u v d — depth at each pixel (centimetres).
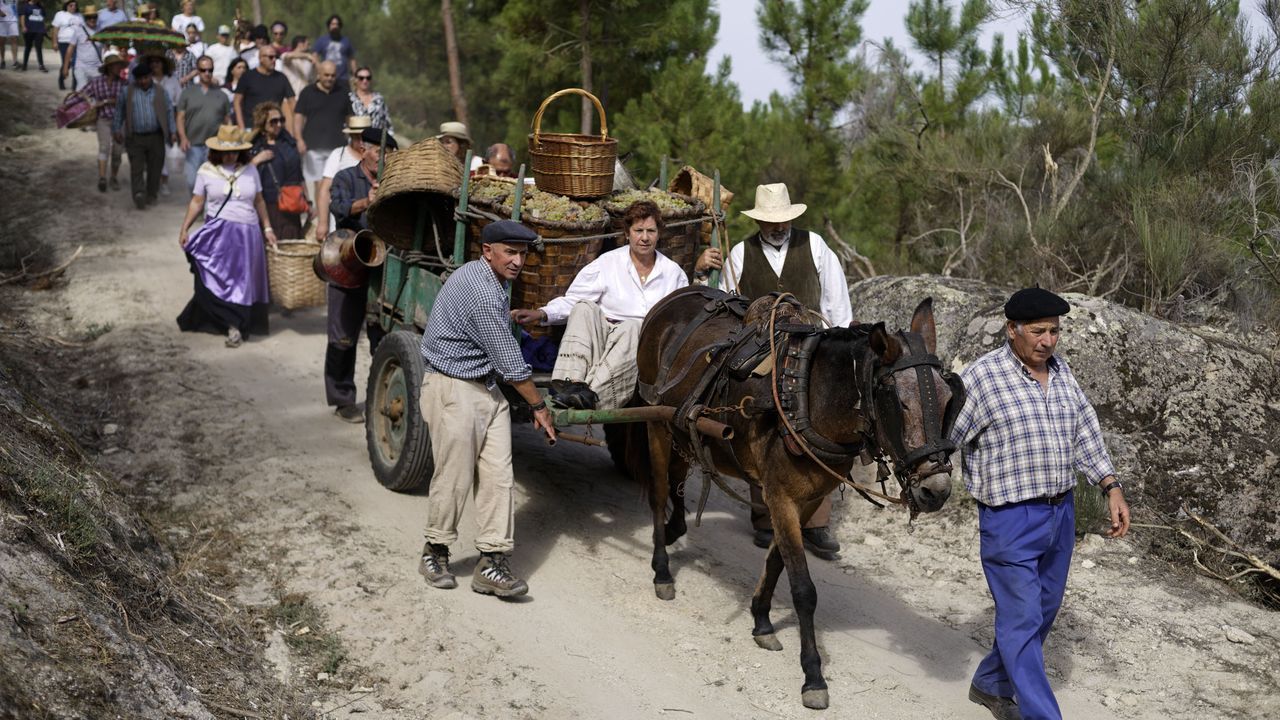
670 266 617
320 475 695
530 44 1727
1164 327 725
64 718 355
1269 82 901
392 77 2452
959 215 1130
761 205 640
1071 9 983
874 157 1216
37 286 1121
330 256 759
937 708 487
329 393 798
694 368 539
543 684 489
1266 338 782
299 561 579
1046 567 458
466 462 548
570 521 666
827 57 1443
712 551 646
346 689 477
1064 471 442
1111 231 917
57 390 826
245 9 2920
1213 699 505
